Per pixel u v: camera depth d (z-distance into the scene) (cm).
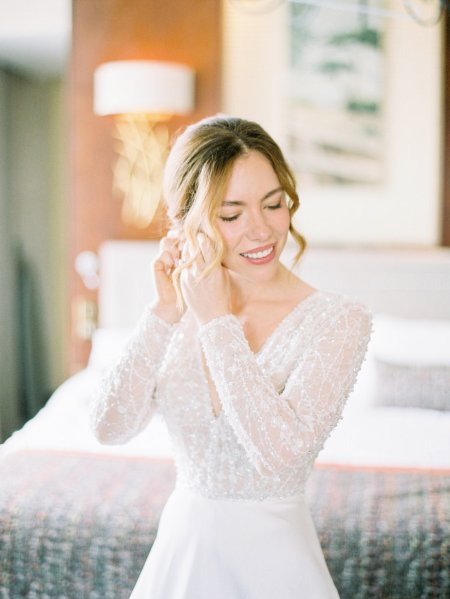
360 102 419
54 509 243
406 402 350
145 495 250
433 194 420
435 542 228
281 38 420
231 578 154
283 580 152
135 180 434
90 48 432
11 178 538
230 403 143
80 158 438
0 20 453
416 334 377
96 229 441
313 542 159
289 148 424
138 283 428
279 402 142
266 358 159
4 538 239
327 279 416
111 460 282
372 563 227
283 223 158
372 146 421
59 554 235
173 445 166
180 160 159
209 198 152
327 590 155
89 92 435
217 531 155
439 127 417
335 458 296
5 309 534
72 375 449
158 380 164
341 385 148
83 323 445
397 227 424
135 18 427
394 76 417
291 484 156
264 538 154
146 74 397
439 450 304
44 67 543
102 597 232
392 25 414
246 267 158
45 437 314
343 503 245
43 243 588
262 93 424
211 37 421
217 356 146
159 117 426
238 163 154
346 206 425
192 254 154
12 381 547
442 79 415
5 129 530
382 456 298
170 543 159
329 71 419
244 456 155
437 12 298
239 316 168
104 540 235
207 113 426
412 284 411
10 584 236
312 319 157
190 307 151
